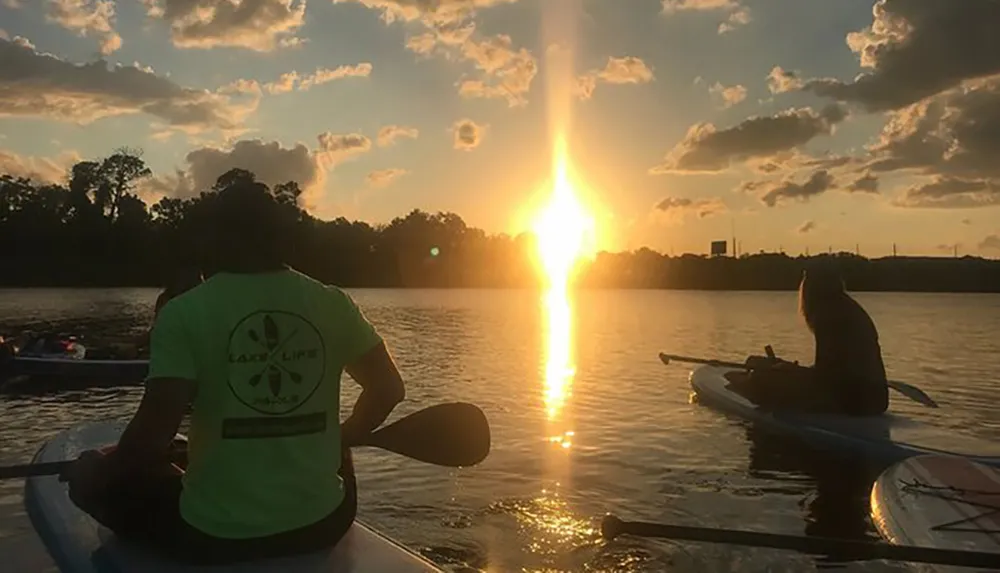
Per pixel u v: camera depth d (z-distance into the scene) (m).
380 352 3.40
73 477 3.66
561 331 26.56
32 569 3.51
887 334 26.47
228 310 3.02
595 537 5.16
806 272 8.74
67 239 76.44
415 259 103.06
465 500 5.95
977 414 10.20
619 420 9.29
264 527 3.04
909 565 4.66
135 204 76.50
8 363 12.22
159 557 3.27
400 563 3.17
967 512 5.17
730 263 113.50
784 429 8.32
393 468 6.82
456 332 25.55
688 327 29.41
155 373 2.93
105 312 33.06
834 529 5.35
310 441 3.14
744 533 3.83
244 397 3.01
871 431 7.82
